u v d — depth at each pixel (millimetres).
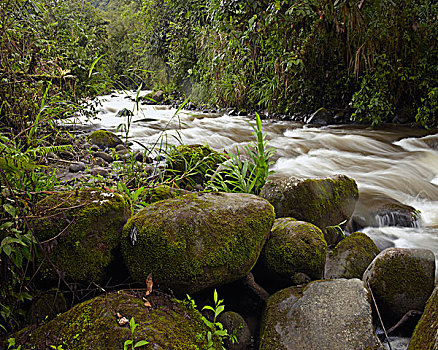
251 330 2189
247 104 10211
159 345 1573
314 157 5812
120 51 21609
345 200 3340
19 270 1930
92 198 2172
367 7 7238
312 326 1977
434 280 2340
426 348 1646
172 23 13320
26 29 3936
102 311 1729
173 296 2002
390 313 2295
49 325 1736
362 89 7723
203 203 2311
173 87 14062
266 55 8961
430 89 7387
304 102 8867
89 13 15375
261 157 3430
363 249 2756
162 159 5129
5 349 1682
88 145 5297
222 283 2143
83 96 6383
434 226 3615
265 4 7383
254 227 2270
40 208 2023
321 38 8031
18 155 2152
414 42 7609
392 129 7516
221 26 8359
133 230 2092
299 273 2406
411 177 4895
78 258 2002
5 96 3041
